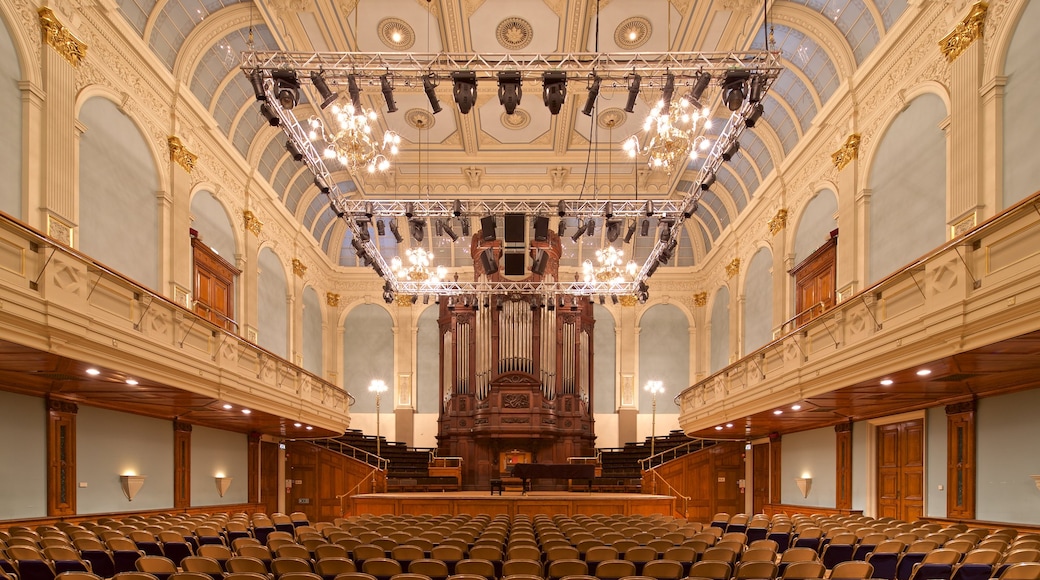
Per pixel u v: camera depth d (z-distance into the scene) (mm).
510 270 18500
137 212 12375
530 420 22500
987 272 7594
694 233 25453
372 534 8734
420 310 25688
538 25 15398
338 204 15375
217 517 11906
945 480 11945
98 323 8703
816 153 15367
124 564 7551
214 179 15469
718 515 13672
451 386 23750
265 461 19922
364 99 17672
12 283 7469
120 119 11883
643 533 8859
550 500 15953
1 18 9219
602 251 19422
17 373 9320
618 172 22016
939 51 10781
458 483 22125
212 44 14133
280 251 19859
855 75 13312
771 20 13898
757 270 19391
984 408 10945
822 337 11594
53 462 10992
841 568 6027
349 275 25516
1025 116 9031
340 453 21203
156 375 10055
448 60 11031
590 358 24406
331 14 14484
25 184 9461
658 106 11539
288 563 6566
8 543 7273
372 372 25234
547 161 21391
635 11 14672
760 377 14312
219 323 15414
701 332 25125
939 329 8250
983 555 6516
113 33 11523
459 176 22297
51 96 9898
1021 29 9188
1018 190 9117
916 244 11453
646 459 21984
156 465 14219
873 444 14430
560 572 6492
